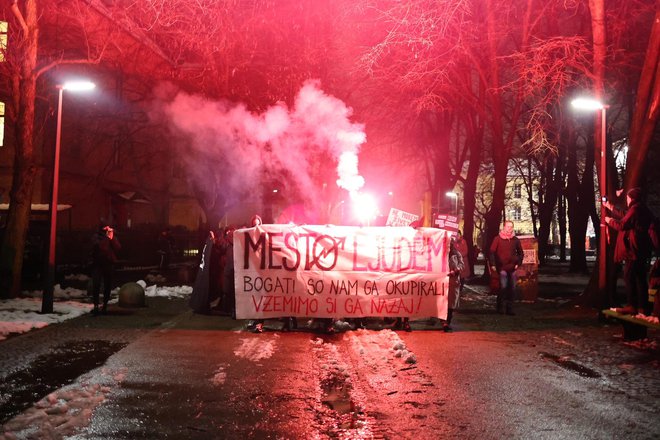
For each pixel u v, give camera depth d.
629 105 28.34
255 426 6.08
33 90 17.61
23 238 17.55
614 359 9.50
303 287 12.14
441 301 12.34
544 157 42.00
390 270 12.28
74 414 6.39
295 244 12.18
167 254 34.47
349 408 6.77
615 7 21.62
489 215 25.83
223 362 9.05
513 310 15.98
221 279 15.23
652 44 14.51
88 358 9.23
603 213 14.21
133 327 12.39
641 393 7.43
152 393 7.25
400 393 7.42
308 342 10.90
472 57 23.98
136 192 44.19
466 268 16.47
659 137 35.59
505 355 9.82
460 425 6.18
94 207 40.41
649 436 5.85
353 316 12.16
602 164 14.45
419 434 5.89
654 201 51.00
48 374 8.18
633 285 11.38
